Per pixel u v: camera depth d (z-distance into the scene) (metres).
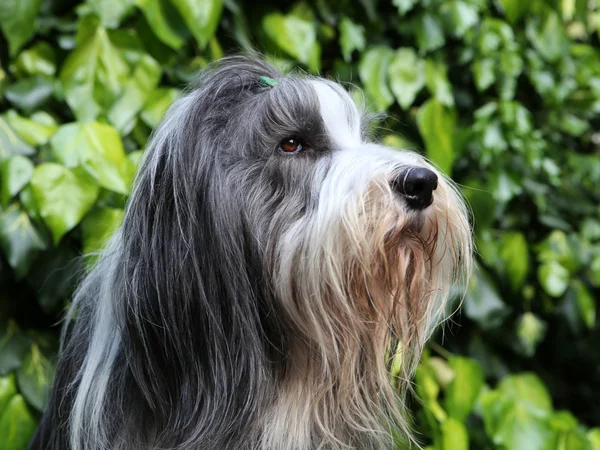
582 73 1.69
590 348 1.68
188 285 1.14
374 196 1.14
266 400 1.17
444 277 1.21
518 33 1.63
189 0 1.36
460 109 1.61
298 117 1.16
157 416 1.18
